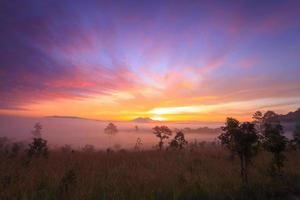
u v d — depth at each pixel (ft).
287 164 65.87
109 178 53.16
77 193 41.24
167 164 74.49
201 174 54.49
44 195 42.22
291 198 39.01
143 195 40.19
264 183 45.39
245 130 50.80
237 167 65.26
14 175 57.72
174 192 39.34
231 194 39.40
